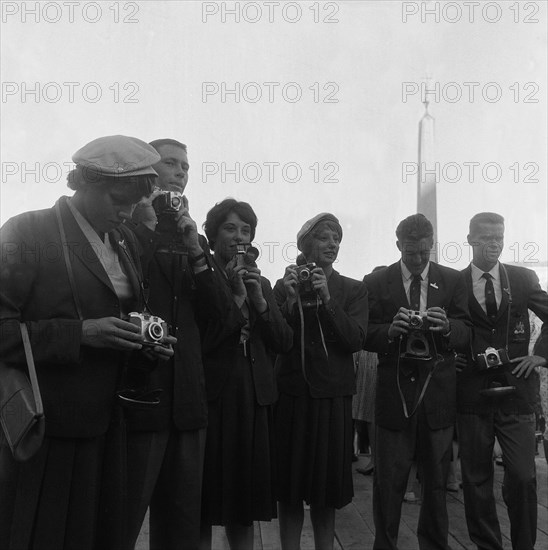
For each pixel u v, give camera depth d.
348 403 3.51
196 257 2.71
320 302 3.44
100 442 2.18
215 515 3.11
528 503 3.55
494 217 3.80
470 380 3.69
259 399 3.17
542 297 3.84
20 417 1.93
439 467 3.53
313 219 3.69
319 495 3.39
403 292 3.71
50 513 2.06
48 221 2.21
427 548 3.55
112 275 2.30
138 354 2.22
